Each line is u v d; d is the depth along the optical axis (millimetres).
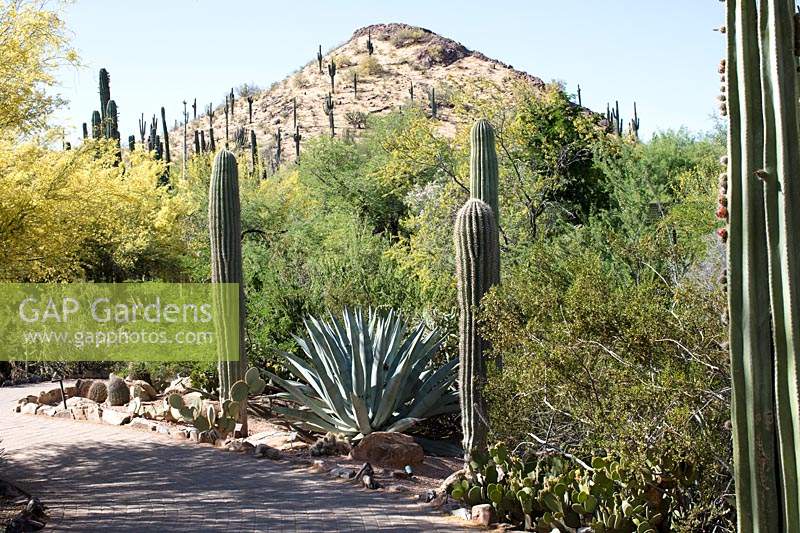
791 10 3033
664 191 17812
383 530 6938
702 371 5844
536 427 7270
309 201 29922
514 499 7215
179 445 10680
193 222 24656
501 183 18328
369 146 39094
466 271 7957
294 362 11594
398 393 10570
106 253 18844
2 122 9461
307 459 9664
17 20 9320
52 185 9883
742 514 3045
